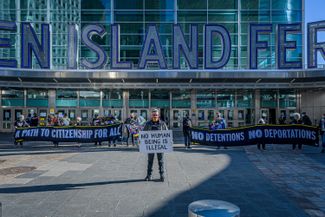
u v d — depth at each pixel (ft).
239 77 88.74
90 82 97.60
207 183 26.81
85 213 18.92
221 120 59.88
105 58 86.84
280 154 45.91
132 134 57.67
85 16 105.91
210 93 103.04
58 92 102.27
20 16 104.99
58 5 105.91
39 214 18.70
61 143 62.95
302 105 102.42
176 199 21.91
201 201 9.53
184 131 54.54
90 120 102.12
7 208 19.79
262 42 87.30
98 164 36.24
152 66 98.63
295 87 96.43
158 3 105.91
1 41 82.99
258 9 105.60
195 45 87.56
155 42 86.69
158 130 27.63
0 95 100.48
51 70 88.69
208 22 105.50
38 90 101.76
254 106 102.68
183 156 43.24
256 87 97.19
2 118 100.58
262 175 30.32
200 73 88.58
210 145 53.26
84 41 86.43
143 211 19.30
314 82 94.17
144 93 103.04
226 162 38.11
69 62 88.84
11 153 46.34
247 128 52.49
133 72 89.20
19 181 27.12
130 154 45.09
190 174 30.60
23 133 56.34
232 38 105.40
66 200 21.58
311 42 85.87
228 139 52.80
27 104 101.40
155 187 25.26
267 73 88.17
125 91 102.53
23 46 85.35
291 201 21.72
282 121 83.25
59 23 105.50
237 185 26.20
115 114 102.37
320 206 20.63
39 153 46.29
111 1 105.91
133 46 105.70
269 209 19.97
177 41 87.76
